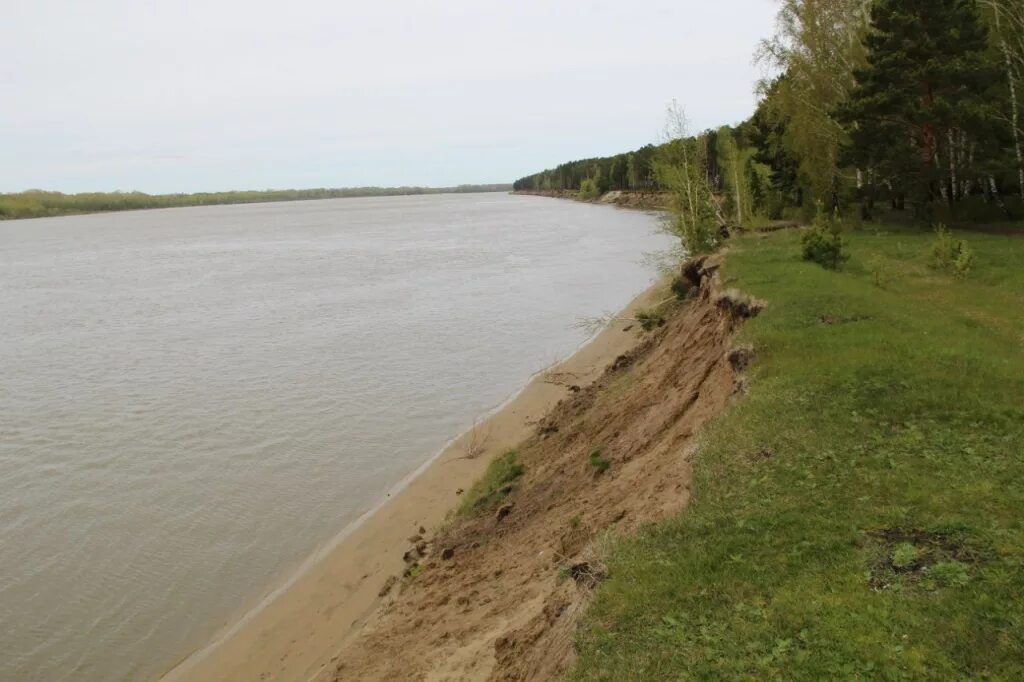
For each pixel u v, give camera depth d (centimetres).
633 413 1611
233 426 2291
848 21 3425
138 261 7756
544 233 9006
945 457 890
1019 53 2981
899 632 596
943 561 682
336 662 1084
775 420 1051
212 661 1202
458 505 1630
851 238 2994
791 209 4175
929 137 2938
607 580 775
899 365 1180
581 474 1430
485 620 1008
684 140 3428
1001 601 613
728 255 2464
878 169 3073
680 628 656
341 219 16250
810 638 605
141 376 2912
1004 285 1995
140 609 1355
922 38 2761
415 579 1319
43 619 1324
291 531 1627
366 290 4950
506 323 3669
